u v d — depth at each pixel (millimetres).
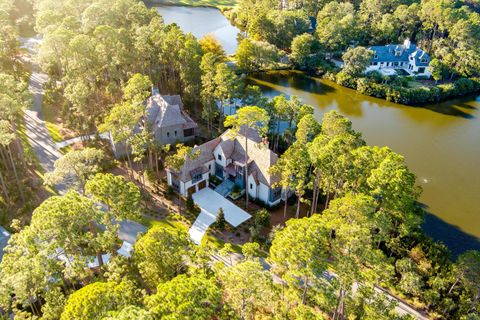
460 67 131750
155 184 75500
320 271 40062
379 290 55562
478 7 176875
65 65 99000
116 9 132000
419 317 51844
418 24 158875
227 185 75188
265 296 40031
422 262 56438
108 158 81312
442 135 103250
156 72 104500
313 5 178125
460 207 76188
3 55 105062
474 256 49562
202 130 94438
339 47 147625
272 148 88688
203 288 34906
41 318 38812
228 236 64375
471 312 50000
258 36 155125
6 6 141500
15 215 65250
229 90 86875
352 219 46719
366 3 169750
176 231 44406
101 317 32719
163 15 196875
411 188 56156
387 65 139750
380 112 115375
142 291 38062
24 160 75438
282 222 68250
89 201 45469
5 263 41531
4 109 65438
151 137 75500
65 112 92562
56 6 135500
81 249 45656
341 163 56938
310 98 122625
